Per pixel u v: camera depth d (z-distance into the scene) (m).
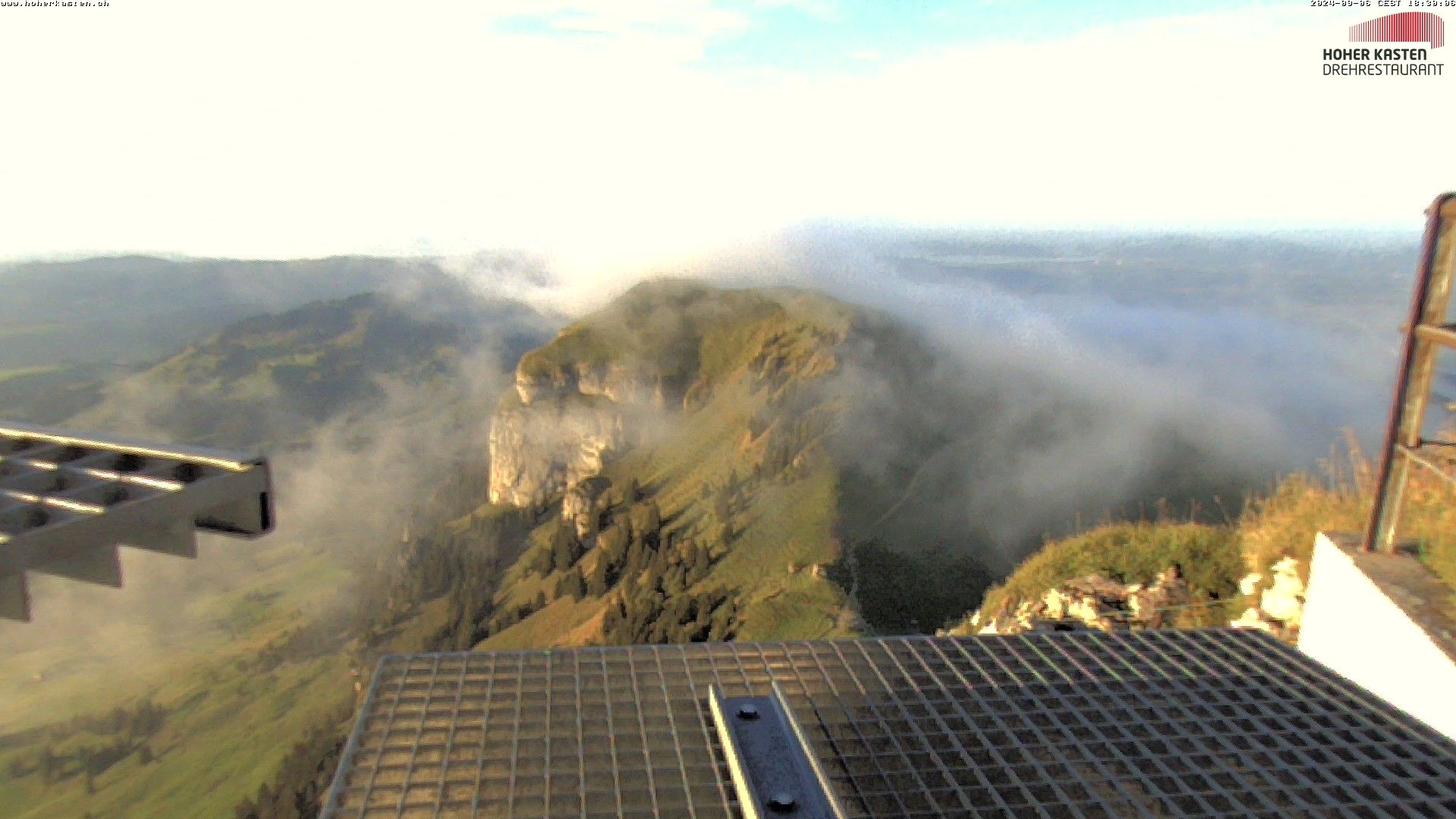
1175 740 9.65
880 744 9.38
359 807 8.16
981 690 10.66
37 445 5.88
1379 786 8.85
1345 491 20.77
